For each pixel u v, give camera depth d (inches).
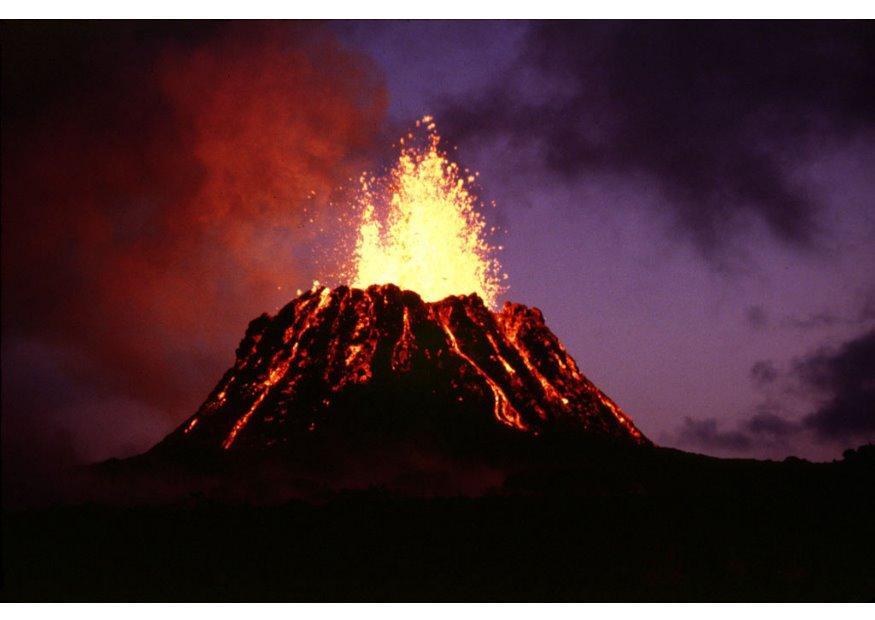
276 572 2422.5
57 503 2696.9
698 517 2822.3
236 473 3228.3
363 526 2662.4
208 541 2532.0
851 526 2805.1
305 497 2893.7
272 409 3513.8
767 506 2903.5
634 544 2659.9
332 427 3410.4
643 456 3312.0
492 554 2576.3
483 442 3341.5
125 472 3134.8
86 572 2343.8
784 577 2556.6
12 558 2367.1
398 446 3326.8
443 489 3051.2
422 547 2576.3
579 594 2415.1
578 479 3065.9
